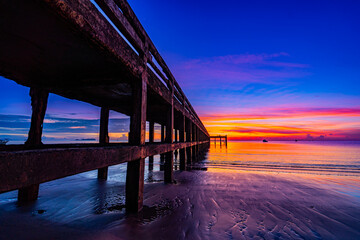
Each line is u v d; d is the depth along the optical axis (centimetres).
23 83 357
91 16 177
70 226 277
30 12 176
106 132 588
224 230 286
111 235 252
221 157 1773
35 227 272
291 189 541
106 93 489
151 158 1170
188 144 890
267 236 273
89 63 302
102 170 613
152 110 779
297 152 2722
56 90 425
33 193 396
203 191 499
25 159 124
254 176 733
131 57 275
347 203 423
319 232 289
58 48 254
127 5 270
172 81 584
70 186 520
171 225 293
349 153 2542
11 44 243
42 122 392
